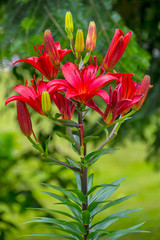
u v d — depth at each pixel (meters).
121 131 2.77
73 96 0.94
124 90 1.00
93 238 1.08
